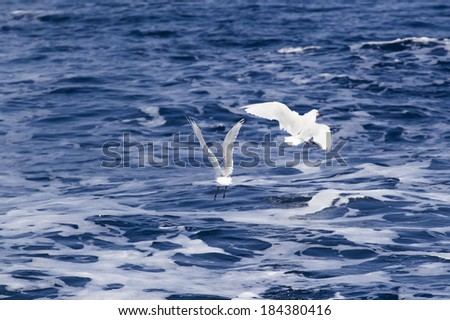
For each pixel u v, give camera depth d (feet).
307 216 125.29
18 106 192.34
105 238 117.91
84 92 203.41
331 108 186.60
